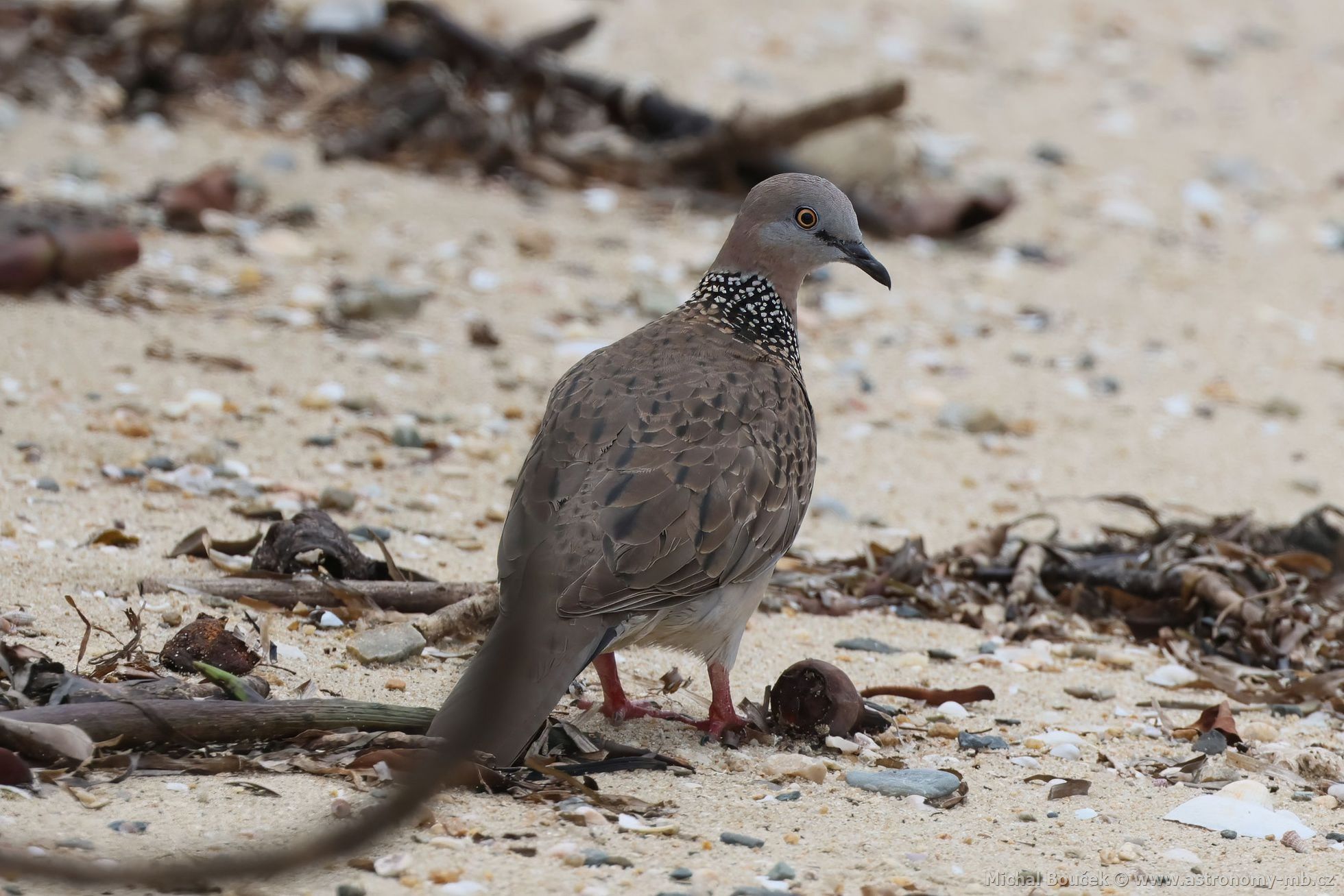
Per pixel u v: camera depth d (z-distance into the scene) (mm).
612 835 6758
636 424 7898
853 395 14680
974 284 17703
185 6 19656
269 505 10742
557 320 15109
